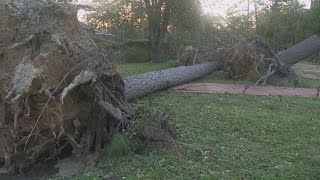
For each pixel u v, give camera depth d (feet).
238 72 52.31
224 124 28.45
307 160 21.39
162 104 35.29
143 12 74.38
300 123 29.17
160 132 23.17
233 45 52.60
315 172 19.56
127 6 72.28
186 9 73.92
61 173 20.79
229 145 23.82
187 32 75.46
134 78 37.06
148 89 38.75
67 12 23.49
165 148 22.43
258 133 26.48
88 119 23.22
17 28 22.85
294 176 18.97
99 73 22.74
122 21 71.05
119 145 21.84
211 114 31.42
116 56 26.55
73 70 22.66
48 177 20.18
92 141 23.20
